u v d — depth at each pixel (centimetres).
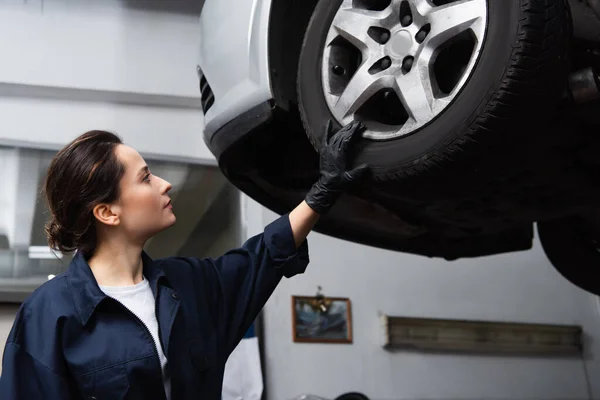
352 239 206
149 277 125
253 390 342
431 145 135
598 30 138
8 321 308
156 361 112
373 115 152
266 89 171
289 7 179
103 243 125
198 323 124
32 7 354
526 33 123
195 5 381
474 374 423
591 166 153
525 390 436
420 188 145
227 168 193
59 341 111
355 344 389
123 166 124
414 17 143
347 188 145
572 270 217
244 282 138
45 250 322
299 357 371
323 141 150
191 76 369
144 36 369
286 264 141
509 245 215
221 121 184
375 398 384
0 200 323
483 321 432
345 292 397
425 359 409
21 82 340
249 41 177
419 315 414
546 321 459
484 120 128
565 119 135
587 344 468
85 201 121
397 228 199
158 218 126
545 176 149
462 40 137
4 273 313
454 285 434
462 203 162
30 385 109
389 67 145
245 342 349
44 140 342
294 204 206
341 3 159
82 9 362
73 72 350
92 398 109
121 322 114
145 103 365
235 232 363
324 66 158
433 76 138
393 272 416
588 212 180
